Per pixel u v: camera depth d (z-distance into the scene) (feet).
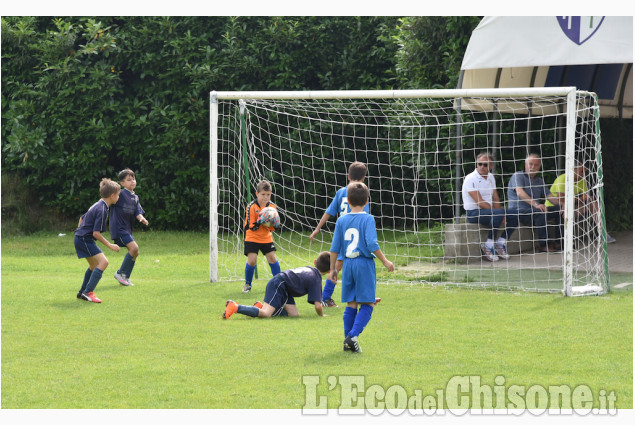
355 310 25.77
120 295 36.47
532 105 56.54
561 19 43.91
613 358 24.43
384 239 59.00
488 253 47.52
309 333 28.25
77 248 34.58
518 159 58.08
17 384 21.93
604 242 37.04
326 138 64.34
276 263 37.63
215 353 25.29
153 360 24.47
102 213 34.47
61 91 63.41
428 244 54.60
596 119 37.42
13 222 64.03
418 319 30.55
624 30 42.63
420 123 58.65
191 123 64.59
